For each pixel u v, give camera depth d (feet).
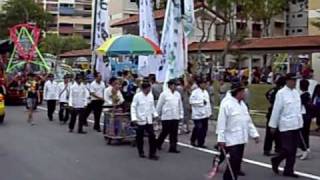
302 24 235.81
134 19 163.94
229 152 28.12
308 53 105.19
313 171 36.50
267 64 156.76
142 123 42.47
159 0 158.40
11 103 105.19
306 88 41.65
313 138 53.78
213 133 57.98
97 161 40.75
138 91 44.68
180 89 57.57
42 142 51.49
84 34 384.06
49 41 240.94
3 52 128.26
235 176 28.19
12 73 113.19
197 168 37.70
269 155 42.83
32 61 127.95
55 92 73.26
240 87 28.35
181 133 57.77
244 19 133.39
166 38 61.77
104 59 78.69
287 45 102.89
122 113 50.21
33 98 70.85
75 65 173.27
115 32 202.18
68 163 39.78
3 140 52.70
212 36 153.28
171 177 34.42
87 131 61.05
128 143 50.88
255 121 68.69
